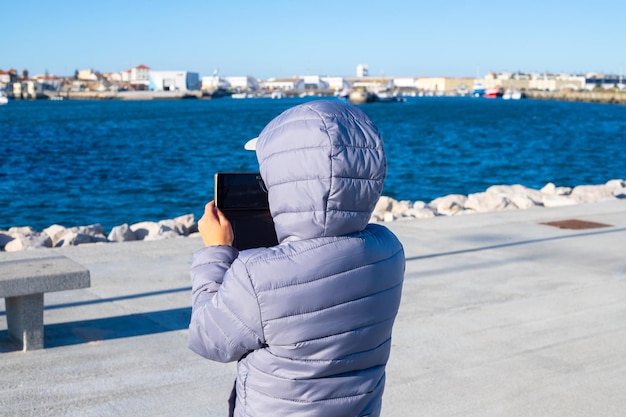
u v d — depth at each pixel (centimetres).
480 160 3662
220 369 486
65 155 3778
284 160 192
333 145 190
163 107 14188
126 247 877
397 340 550
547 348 540
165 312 612
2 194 2367
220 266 208
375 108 13312
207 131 6181
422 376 482
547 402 447
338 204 192
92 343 530
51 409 418
